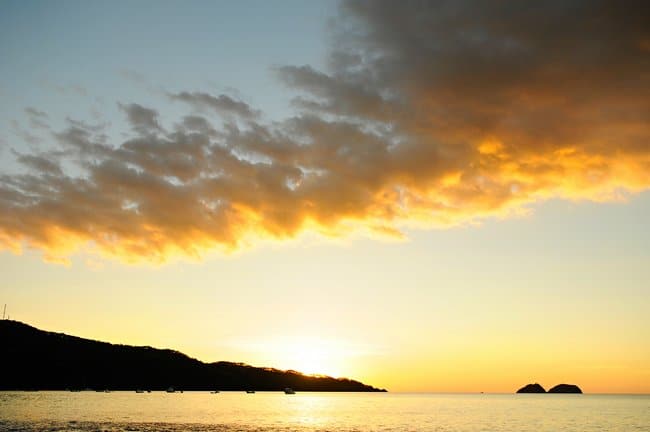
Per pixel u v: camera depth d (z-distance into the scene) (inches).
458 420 5772.6
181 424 4495.6
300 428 4473.4
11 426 3875.5
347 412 7229.3
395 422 5364.2
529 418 6210.6
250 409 7377.0
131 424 4313.5
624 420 5890.8
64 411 5551.2
